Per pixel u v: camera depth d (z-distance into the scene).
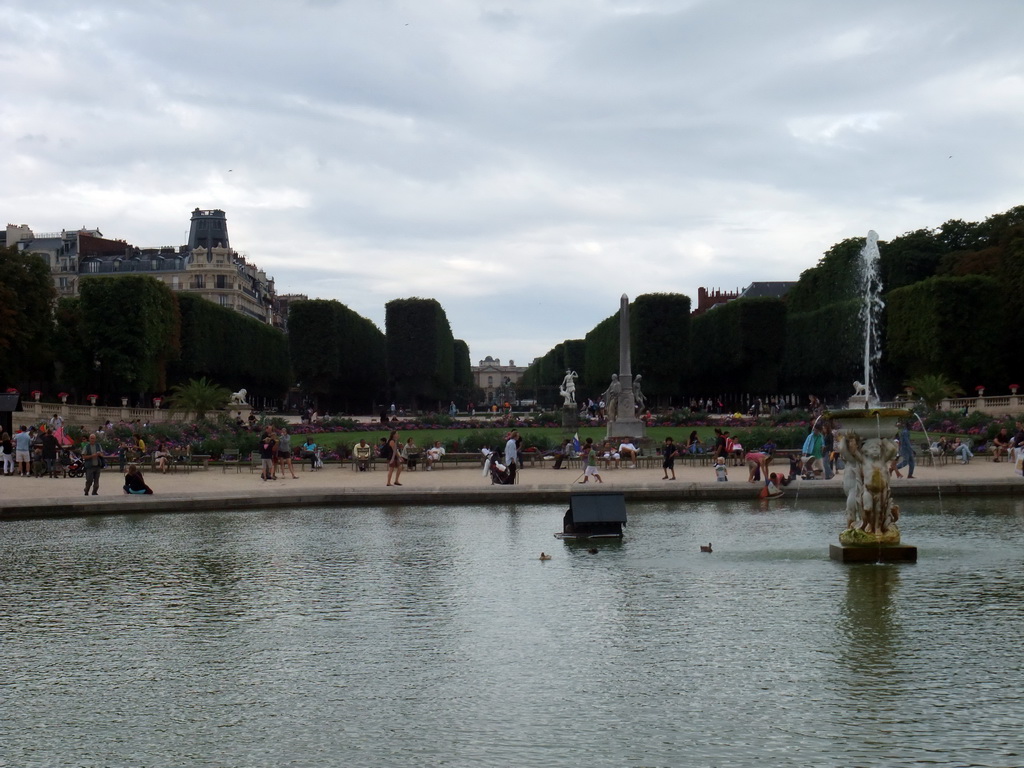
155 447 51.53
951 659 13.63
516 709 12.02
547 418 83.38
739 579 19.12
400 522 28.50
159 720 11.87
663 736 11.07
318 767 10.44
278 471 47.12
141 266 174.62
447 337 139.62
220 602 17.77
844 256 112.88
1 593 18.64
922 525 26.09
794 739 10.90
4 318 72.06
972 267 93.19
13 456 46.00
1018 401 75.94
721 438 38.94
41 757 10.83
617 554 22.19
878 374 95.62
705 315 120.38
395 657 14.20
